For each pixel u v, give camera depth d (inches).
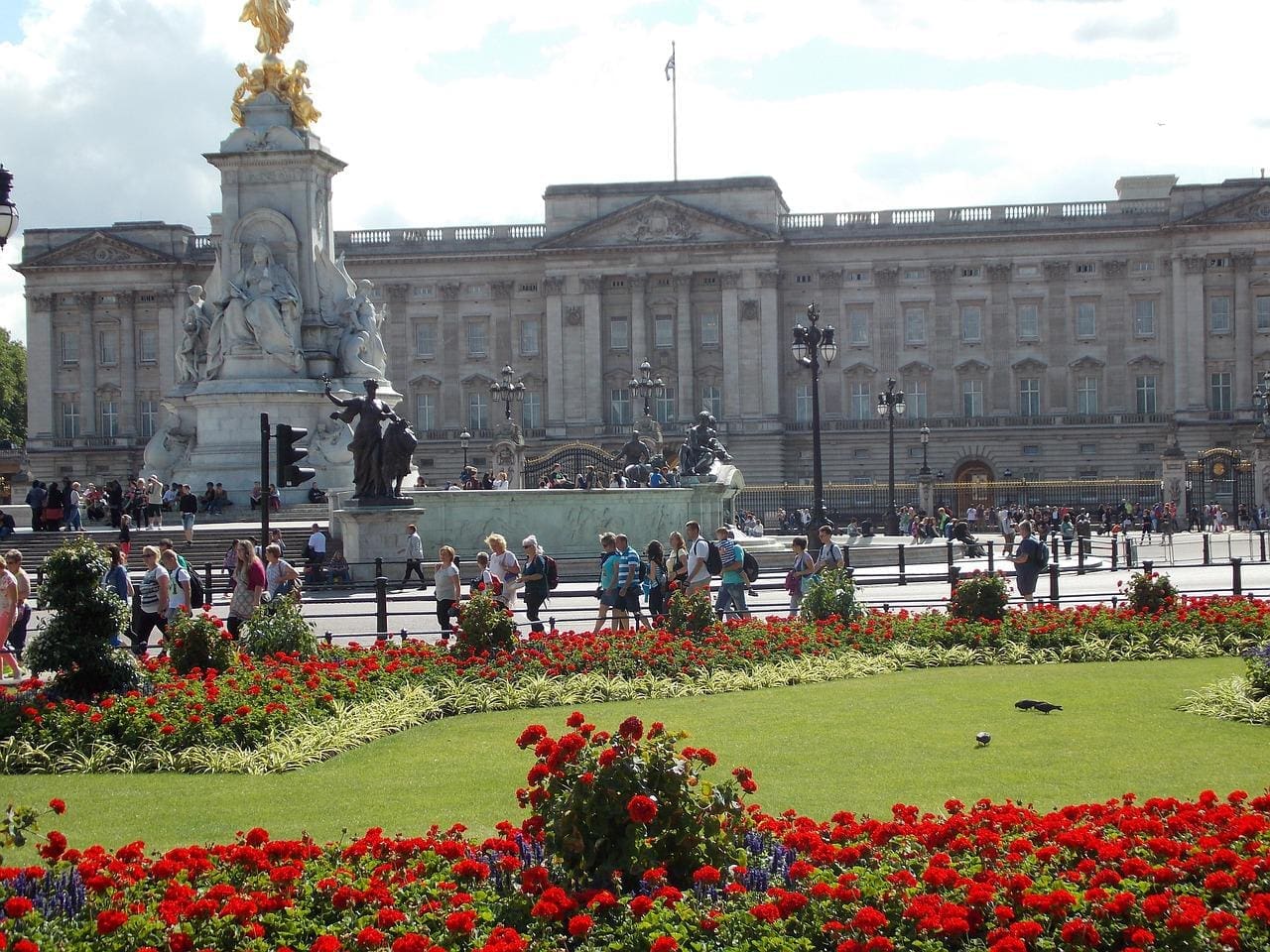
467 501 2041.1
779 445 5211.6
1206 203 5147.6
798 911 449.7
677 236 5255.9
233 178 2501.2
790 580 1400.1
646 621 1309.1
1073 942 434.9
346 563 1654.8
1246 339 5123.0
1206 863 480.1
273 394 2410.2
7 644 1160.8
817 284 5339.6
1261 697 903.7
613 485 2657.5
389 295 5428.2
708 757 503.2
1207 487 4623.5
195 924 448.5
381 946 436.8
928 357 5295.3
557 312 5290.4
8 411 6939.0
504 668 1013.2
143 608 1182.3
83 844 621.3
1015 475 5226.4
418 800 694.5
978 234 5246.1
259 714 824.3
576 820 484.1
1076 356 5246.1
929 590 1828.2
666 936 423.2
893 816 594.9
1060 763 748.6
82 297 5413.4
